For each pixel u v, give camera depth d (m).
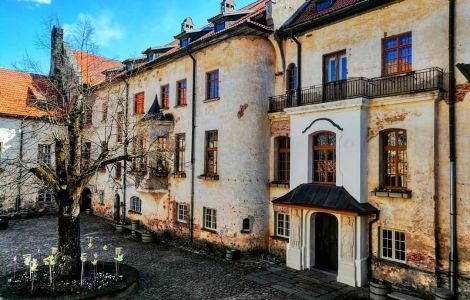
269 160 17.45
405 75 12.47
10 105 28.45
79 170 13.30
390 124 12.72
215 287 12.83
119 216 26.02
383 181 13.02
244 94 17.11
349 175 13.34
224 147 17.58
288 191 16.45
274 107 17.27
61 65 18.97
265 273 14.39
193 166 19.33
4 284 11.88
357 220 12.91
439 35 11.95
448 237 11.42
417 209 11.97
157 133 20.73
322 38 15.45
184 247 18.88
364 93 13.70
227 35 17.36
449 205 11.44
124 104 25.23
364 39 13.95
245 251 16.64
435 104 11.75
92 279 12.29
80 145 13.63
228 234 17.08
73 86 15.12
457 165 11.32
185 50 19.75
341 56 14.93
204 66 19.05
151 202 22.31
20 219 27.66
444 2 11.87
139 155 14.55
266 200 17.23
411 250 12.08
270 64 17.55
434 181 11.60
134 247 18.89
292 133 15.48
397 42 13.13
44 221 26.89
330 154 14.48
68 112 13.57
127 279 12.50
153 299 11.70
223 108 17.77
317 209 13.50
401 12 12.91
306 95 15.84
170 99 21.45
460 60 11.41
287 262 15.25
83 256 12.17
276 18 17.08
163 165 21.22
